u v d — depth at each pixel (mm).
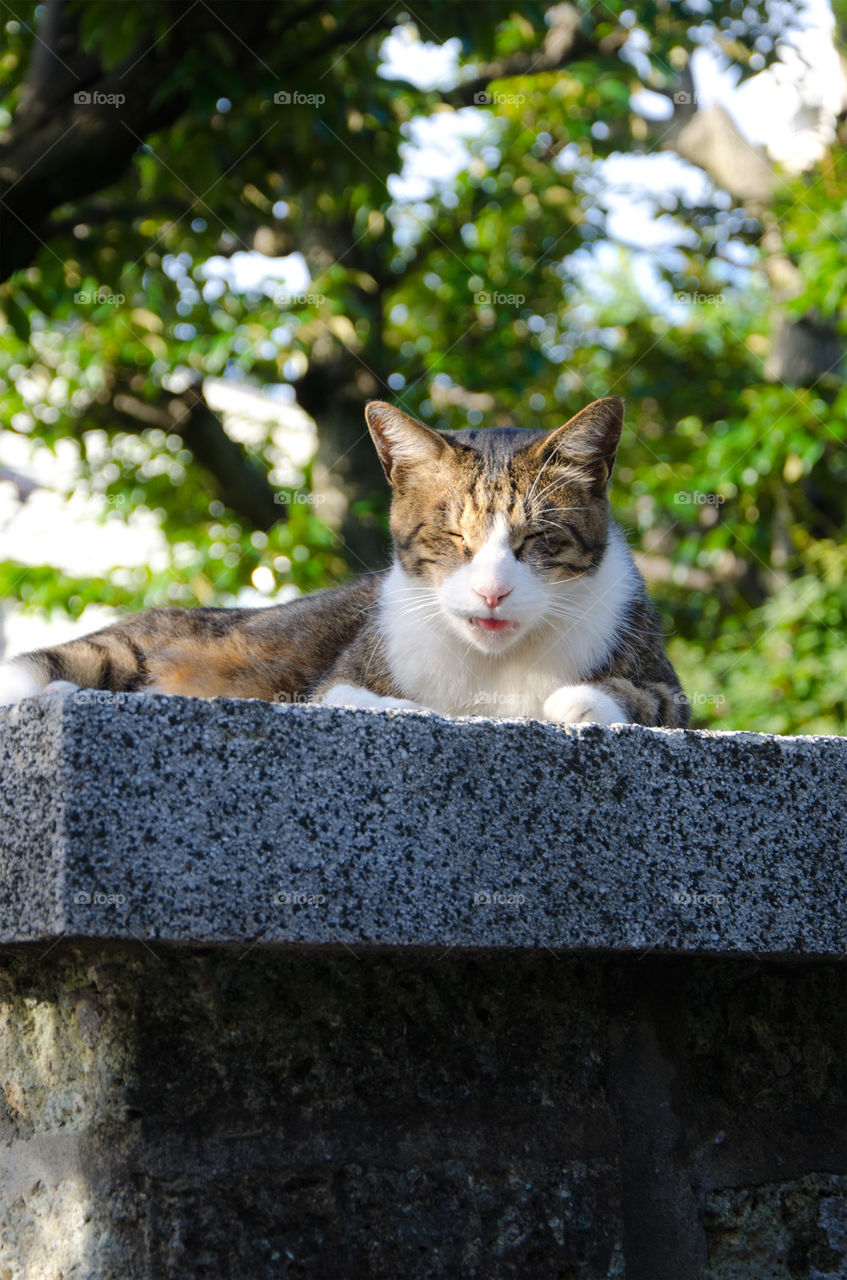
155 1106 1653
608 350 10461
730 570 9812
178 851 1513
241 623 3312
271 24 5375
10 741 1586
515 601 2688
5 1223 1857
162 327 7691
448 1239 1741
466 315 8781
